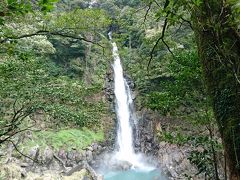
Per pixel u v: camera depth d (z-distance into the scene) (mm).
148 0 3592
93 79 26812
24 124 17875
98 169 20797
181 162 17734
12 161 16234
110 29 20203
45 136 19297
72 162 19406
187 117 8500
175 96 7820
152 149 22656
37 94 9602
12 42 4043
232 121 2744
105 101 25406
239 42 2629
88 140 21562
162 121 22078
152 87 23531
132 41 25078
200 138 6348
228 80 2791
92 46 27703
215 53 2877
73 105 12430
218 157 7305
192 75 7273
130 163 21656
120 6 28766
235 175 2768
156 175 19406
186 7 2842
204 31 2902
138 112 25234
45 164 17891
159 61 15148
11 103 11953
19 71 8195
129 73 27062
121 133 25953
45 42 16266
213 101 3000
